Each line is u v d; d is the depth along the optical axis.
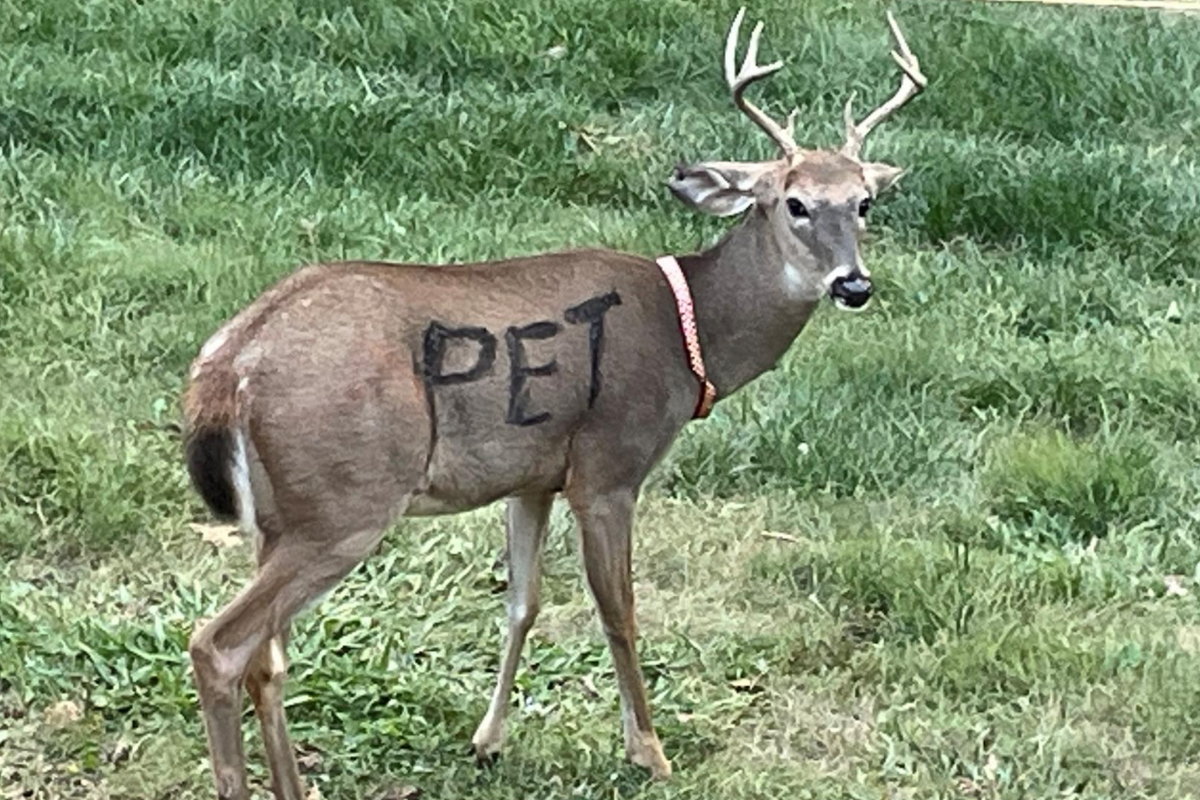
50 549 8.28
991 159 13.01
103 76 13.12
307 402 6.05
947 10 15.75
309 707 7.25
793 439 9.40
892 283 11.35
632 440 6.73
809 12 15.25
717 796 6.94
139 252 10.84
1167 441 9.84
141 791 6.79
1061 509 9.04
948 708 7.49
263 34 14.18
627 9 14.94
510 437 6.50
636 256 6.94
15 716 7.15
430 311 6.34
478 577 8.32
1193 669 7.68
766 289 6.96
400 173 12.46
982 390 10.13
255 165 12.35
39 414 9.09
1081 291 11.46
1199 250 12.22
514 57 14.23
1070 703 7.48
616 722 7.35
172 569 8.23
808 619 8.12
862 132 7.26
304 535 6.13
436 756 7.09
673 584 8.42
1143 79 14.52
